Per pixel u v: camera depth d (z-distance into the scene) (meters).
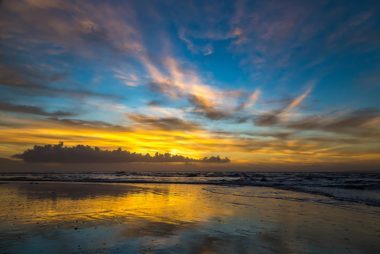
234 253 6.52
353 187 28.30
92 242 7.20
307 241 7.68
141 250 6.58
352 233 8.70
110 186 28.30
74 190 22.61
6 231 8.30
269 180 46.97
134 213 11.82
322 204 15.45
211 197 18.95
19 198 16.59
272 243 7.43
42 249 6.59
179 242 7.35
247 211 12.84
